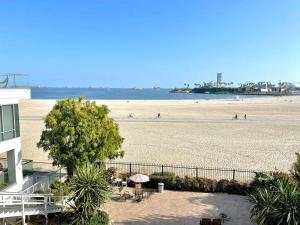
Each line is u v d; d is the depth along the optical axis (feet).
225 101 415.64
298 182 51.83
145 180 66.64
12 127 63.05
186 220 57.06
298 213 43.88
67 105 68.85
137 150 111.86
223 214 57.31
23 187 65.72
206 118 202.18
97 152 66.44
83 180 52.75
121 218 57.77
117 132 72.08
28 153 109.19
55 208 55.52
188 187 71.77
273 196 47.78
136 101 401.70
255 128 159.33
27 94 66.80
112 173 77.71
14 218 53.57
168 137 136.46
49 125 66.33
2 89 58.70
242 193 68.80
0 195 50.52
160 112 243.60
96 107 71.05
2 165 70.08
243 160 98.27
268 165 92.58
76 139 65.10
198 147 116.88
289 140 128.16
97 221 52.11
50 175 71.46
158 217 58.23
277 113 236.63
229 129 156.76
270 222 45.14
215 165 92.79
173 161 97.19
